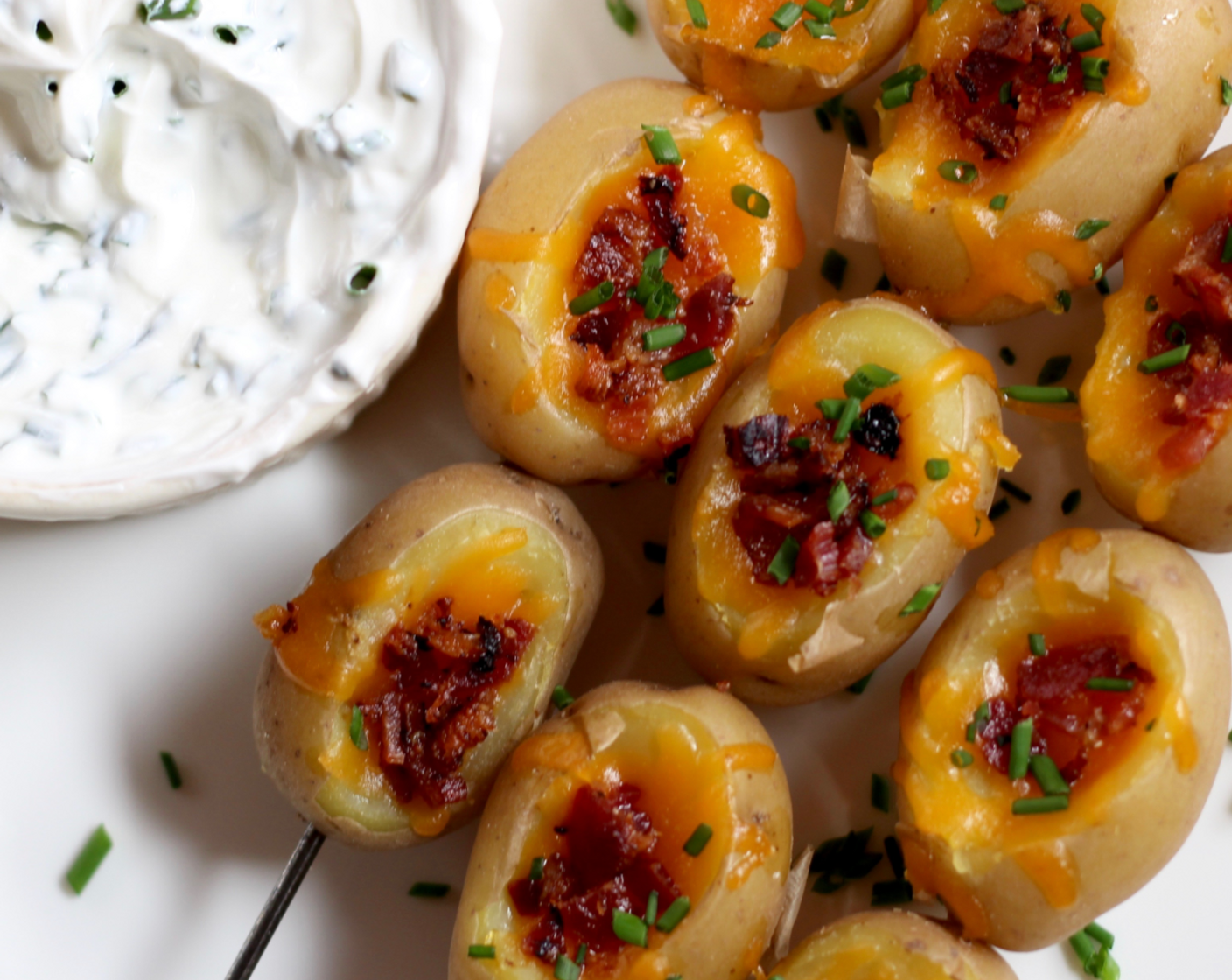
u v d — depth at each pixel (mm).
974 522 307
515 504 309
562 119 315
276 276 312
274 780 310
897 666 331
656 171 314
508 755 309
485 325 311
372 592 302
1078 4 312
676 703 304
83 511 309
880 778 329
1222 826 327
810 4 314
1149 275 315
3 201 309
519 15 333
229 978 309
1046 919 304
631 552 333
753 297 318
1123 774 300
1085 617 308
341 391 311
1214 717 302
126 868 326
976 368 309
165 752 327
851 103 333
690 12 316
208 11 305
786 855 305
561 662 312
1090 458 317
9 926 324
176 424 312
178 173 312
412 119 311
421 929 326
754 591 309
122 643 328
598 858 302
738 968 301
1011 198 311
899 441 307
